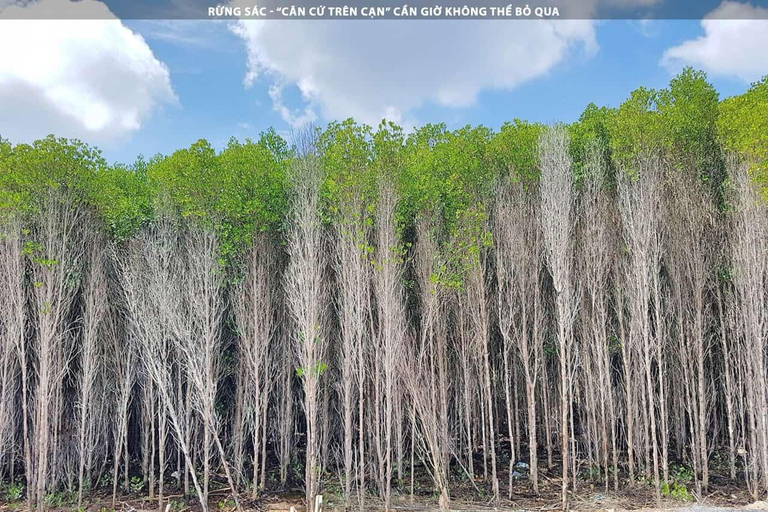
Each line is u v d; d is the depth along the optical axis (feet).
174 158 61.16
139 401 68.64
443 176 66.69
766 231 57.72
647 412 66.39
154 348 56.18
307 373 54.34
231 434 68.54
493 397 71.41
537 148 66.54
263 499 58.70
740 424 68.95
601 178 64.64
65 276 58.80
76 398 64.18
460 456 67.21
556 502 56.08
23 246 57.06
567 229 58.03
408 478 64.28
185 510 55.83
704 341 63.62
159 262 57.00
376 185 59.16
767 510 50.16
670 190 64.64
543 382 66.08
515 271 62.64
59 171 57.72
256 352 59.52
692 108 69.87
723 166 65.98
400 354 54.85
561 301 57.36
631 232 59.47
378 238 57.67
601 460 66.39
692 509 52.01
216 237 60.29
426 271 58.59
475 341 63.16
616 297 63.52
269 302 62.28
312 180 57.52
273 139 78.33
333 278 64.49
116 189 67.00
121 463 67.46
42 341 54.65
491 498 57.72
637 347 60.18
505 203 64.54
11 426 59.93
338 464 64.39
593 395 62.90
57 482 60.29
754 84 65.92
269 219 62.54
